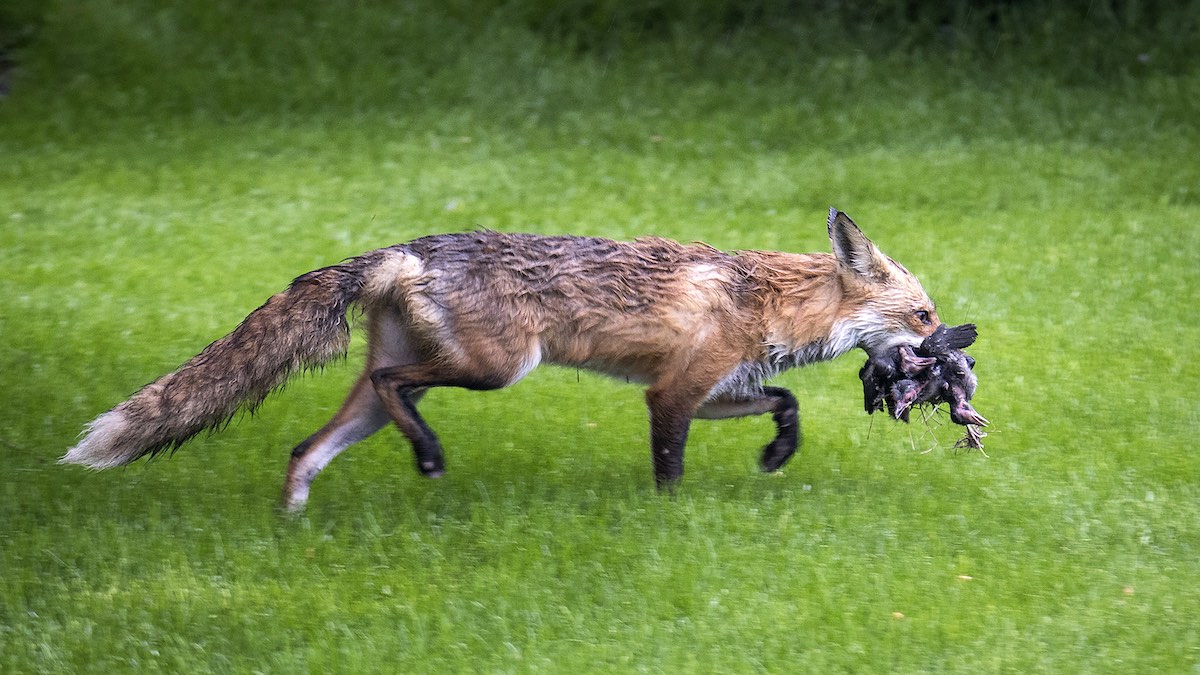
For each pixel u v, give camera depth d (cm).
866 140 2347
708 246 1050
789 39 2717
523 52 2677
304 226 1939
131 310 1602
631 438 1247
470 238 998
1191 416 1273
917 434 1255
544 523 977
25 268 1753
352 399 1023
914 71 2597
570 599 867
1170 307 1596
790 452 1099
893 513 1018
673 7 2783
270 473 1130
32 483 1083
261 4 2775
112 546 945
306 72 2606
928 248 1808
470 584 888
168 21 2719
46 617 840
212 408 990
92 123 2430
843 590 877
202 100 2522
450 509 1024
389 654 794
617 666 779
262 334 985
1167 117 2359
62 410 1276
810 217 1967
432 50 2680
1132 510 1040
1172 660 786
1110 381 1376
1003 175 2128
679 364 1019
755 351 1034
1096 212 1959
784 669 779
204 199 2073
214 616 843
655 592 870
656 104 2520
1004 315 1576
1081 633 820
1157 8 2644
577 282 995
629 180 2161
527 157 2284
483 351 984
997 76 2559
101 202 2052
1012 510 1038
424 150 2317
